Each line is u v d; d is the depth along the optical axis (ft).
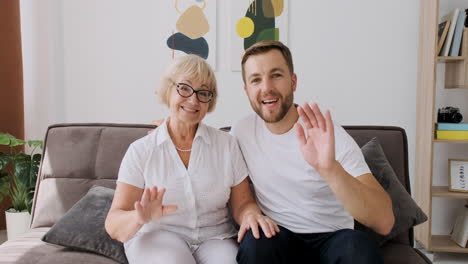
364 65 9.66
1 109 9.69
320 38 9.67
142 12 9.82
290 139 4.73
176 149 4.83
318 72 9.73
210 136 4.93
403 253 5.05
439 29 8.82
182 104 4.66
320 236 4.54
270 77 4.59
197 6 9.71
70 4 9.89
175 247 4.31
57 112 10.12
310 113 3.82
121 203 4.51
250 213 4.60
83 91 10.04
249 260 4.01
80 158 6.10
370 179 4.26
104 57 9.95
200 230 4.79
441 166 9.50
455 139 8.48
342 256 3.95
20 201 8.72
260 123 5.05
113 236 4.32
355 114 9.76
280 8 9.60
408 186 5.83
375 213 3.91
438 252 8.90
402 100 9.64
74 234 5.00
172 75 4.71
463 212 8.81
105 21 9.88
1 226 9.84
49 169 6.16
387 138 5.97
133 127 6.29
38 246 5.08
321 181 4.59
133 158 4.68
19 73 9.82
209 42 9.73
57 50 10.00
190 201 4.69
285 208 4.73
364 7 9.57
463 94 9.30
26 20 9.98
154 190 3.85
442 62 9.13
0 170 8.68
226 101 9.88
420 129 9.14
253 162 4.91
